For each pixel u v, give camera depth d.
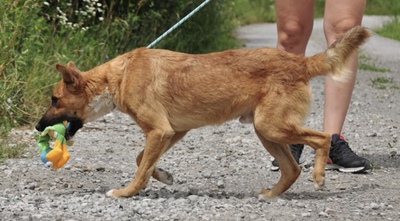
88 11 19.67
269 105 9.90
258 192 10.51
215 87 9.99
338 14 11.45
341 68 10.13
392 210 9.69
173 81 10.02
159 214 9.30
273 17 56.28
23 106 15.30
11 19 16.45
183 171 12.00
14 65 15.80
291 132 9.94
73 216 9.20
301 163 12.24
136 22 22.28
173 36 24.17
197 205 9.75
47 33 18.38
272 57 10.03
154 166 10.10
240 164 12.51
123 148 13.70
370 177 11.48
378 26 45.03
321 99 20.36
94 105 10.26
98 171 11.81
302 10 11.66
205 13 27.17
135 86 9.98
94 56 19.28
